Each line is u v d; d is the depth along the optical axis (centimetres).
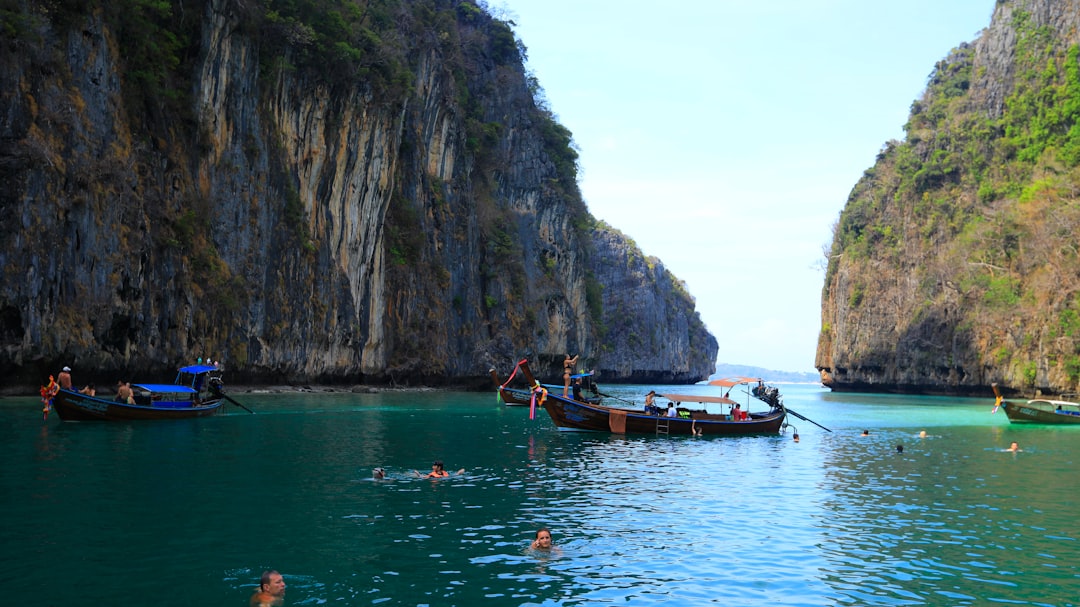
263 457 2464
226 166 5538
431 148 8619
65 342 4106
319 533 1540
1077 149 9200
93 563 1305
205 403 3725
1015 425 4766
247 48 5716
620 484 2230
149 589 1191
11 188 3847
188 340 5100
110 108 4544
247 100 5753
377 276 7338
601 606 1179
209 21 5306
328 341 6569
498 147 10231
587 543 1534
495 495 1995
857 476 2494
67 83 4238
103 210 4381
